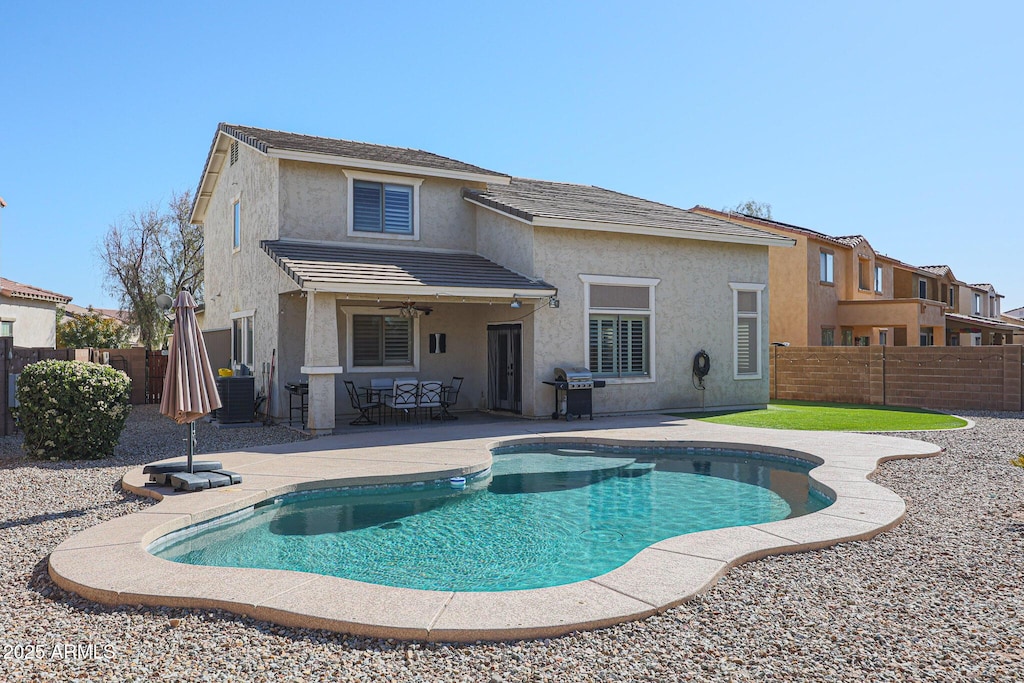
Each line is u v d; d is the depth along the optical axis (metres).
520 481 10.84
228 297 20.34
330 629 4.63
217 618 4.87
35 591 5.55
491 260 18.22
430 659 4.24
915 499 8.53
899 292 39.38
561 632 4.57
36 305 31.33
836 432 14.21
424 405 16.50
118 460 11.32
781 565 6.04
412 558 6.96
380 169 17.16
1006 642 4.45
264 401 17.03
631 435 13.83
